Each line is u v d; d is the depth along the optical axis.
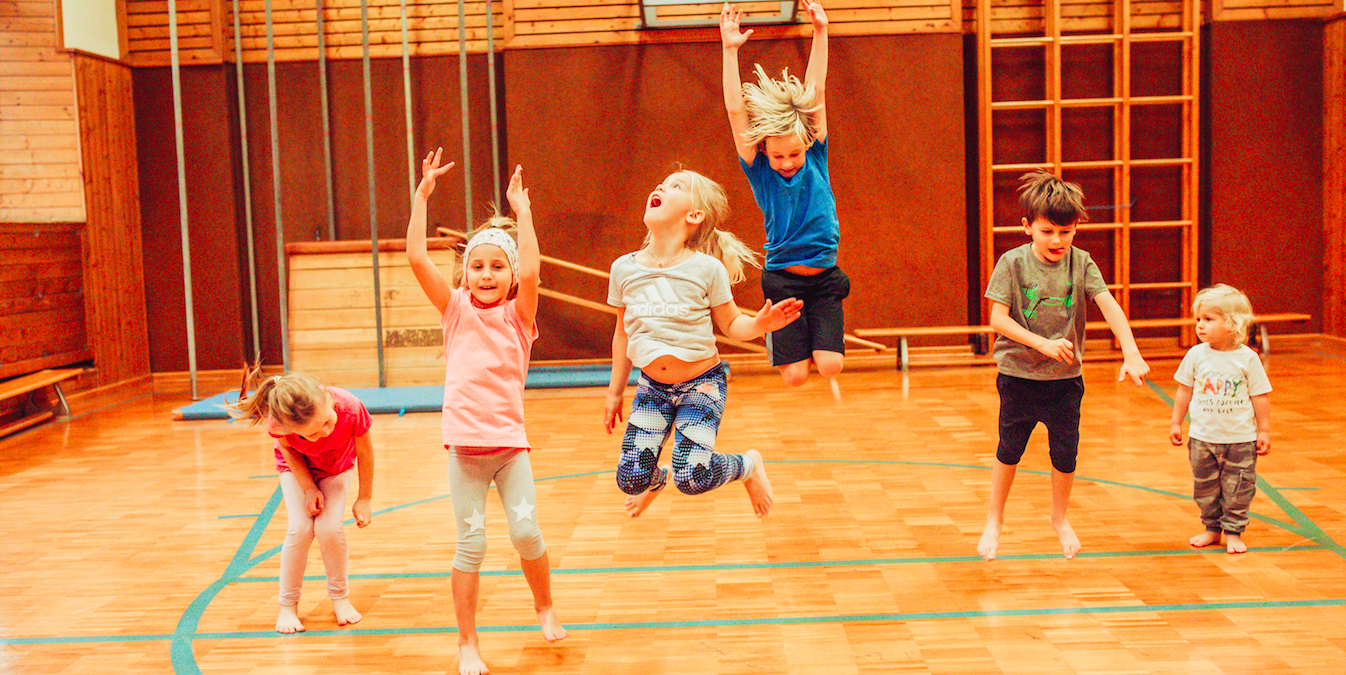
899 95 7.48
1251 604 2.59
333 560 2.63
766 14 7.38
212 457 4.98
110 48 7.52
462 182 7.78
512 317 2.37
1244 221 7.77
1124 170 7.54
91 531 3.65
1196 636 2.39
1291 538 3.14
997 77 7.74
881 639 2.44
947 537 3.27
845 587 2.82
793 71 7.45
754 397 6.36
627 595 2.81
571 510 3.74
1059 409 2.90
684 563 3.08
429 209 7.80
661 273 2.45
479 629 2.59
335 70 7.77
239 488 4.30
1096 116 7.74
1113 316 2.80
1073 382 2.90
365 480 2.72
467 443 2.27
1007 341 2.92
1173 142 7.78
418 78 7.74
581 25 7.48
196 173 7.82
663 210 2.45
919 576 2.90
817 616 2.61
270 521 3.76
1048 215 2.77
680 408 2.53
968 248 7.88
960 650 2.36
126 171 7.67
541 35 7.49
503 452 2.33
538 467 4.51
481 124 7.77
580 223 7.61
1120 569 2.90
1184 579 2.79
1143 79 7.73
